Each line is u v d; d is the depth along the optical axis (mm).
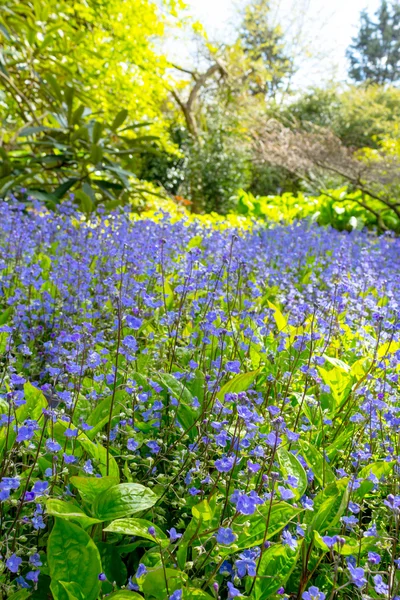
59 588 1372
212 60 25406
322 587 1665
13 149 8031
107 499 1527
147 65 10609
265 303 3924
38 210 6117
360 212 11461
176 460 1974
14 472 1690
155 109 12070
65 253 4395
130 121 11273
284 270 4789
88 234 4723
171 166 20750
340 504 1677
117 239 4285
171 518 1874
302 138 15305
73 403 1944
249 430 1922
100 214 5930
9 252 4105
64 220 5309
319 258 5504
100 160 7281
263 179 25000
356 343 3150
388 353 2660
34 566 1468
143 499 1532
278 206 12211
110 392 2188
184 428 2143
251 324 2996
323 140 14906
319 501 1771
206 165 20297
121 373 2301
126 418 2078
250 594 1494
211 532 1541
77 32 8883
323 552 1715
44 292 3299
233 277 3555
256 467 1523
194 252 2846
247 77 27047
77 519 1442
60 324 3238
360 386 2588
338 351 3104
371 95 30016
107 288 3555
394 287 4039
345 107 29344
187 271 3027
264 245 5652
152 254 3578
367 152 13734
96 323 3242
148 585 1384
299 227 6930
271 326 3158
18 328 2959
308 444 2000
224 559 1530
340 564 1676
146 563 1493
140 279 3863
